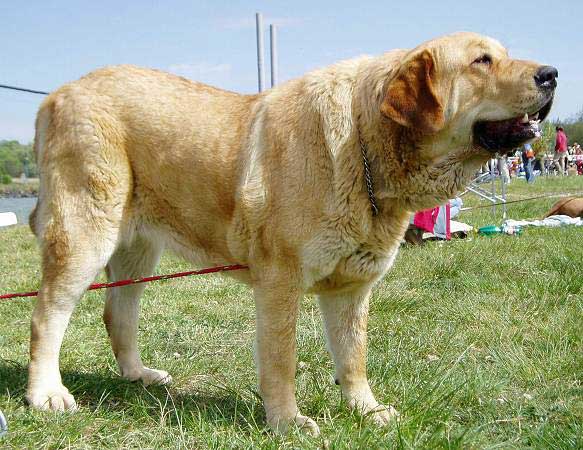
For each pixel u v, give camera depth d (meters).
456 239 4.87
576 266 3.50
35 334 2.12
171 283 3.74
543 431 1.91
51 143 2.18
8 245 5.71
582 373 2.30
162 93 2.18
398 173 1.96
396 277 3.59
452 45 1.96
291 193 1.94
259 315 1.99
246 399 2.19
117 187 2.15
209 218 2.12
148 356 2.61
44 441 1.88
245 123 2.10
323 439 1.88
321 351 2.60
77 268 2.13
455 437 1.82
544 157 16.81
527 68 1.91
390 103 1.89
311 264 1.95
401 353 2.53
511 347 2.54
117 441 1.92
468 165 2.02
